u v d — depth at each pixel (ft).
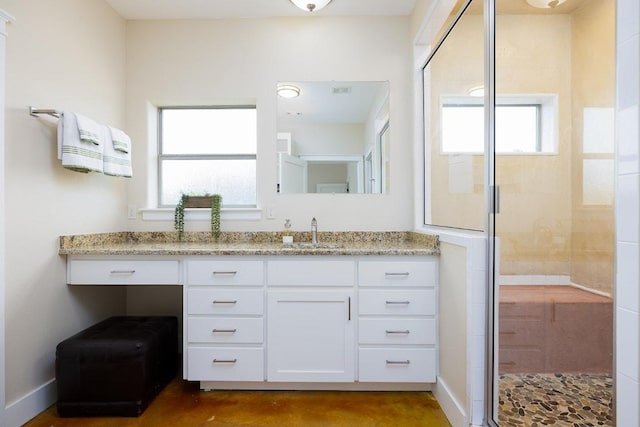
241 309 6.15
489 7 5.60
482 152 5.54
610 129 5.23
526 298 5.32
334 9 7.82
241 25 8.10
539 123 5.91
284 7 7.71
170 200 8.52
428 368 6.12
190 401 5.99
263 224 8.07
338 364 6.16
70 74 6.32
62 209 6.14
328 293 6.15
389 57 8.05
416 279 6.15
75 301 6.52
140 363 5.58
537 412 4.87
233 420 5.47
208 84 8.11
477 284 4.97
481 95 5.70
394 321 6.15
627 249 2.65
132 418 5.50
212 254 6.14
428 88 7.70
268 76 8.09
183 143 8.57
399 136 8.05
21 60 5.27
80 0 6.57
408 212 8.04
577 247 5.50
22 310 5.33
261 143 8.09
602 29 5.48
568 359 5.11
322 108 8.11
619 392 2.74
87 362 5.49
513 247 5.47
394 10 7.87
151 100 8.16
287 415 5.60
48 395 5.79
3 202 5.00
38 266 5.63
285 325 6.16
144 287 8.20
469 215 5.93
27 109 5.39
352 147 8.09
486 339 4.93
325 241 8.01
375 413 5.68
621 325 2.72
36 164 5.57
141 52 8.12
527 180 5.67
